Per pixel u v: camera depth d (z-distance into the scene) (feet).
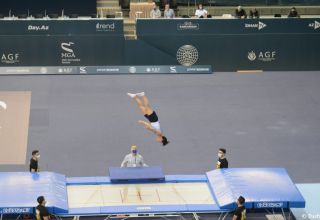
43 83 136.36
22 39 139.03
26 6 151.02
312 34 143.23
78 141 114.93
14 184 89.10
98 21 139.85
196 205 87.61
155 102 129.59
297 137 117.80
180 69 142.41
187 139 116.26
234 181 91.30
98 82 137.59
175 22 140.77
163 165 107.96
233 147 113.91
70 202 88.22
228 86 137.28
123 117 123.54
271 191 88.69
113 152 111.75
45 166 106.83
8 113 122.93
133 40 140.97
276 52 143.54
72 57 140.77
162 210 86.33
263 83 139.03
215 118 123.95
